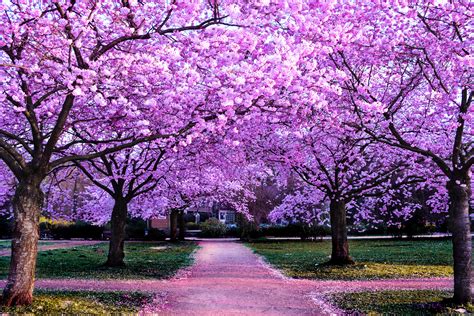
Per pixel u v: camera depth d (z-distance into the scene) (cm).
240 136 1085
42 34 802
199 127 801
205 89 830
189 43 819
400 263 1566
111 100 854
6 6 690
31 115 797
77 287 1058
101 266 1495
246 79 725
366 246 2503
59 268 1456
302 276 1308
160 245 2986
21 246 745
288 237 3781
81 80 718
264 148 1317
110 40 877
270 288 1100
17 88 742
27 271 746
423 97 1193
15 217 754
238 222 3669
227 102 704
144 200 2242
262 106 825
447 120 1015
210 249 2586
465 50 864
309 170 1473
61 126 787
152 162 1420
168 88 886
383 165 1477
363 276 1266
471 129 980
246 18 742
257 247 2709
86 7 785
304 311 830
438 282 1148
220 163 1366
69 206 2678
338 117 1043
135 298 926
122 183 1514
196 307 867
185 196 2644
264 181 3206
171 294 1005
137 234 3650
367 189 1347
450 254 1873
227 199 2845
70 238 3822
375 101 893
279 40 716
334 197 1415
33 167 772
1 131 783
